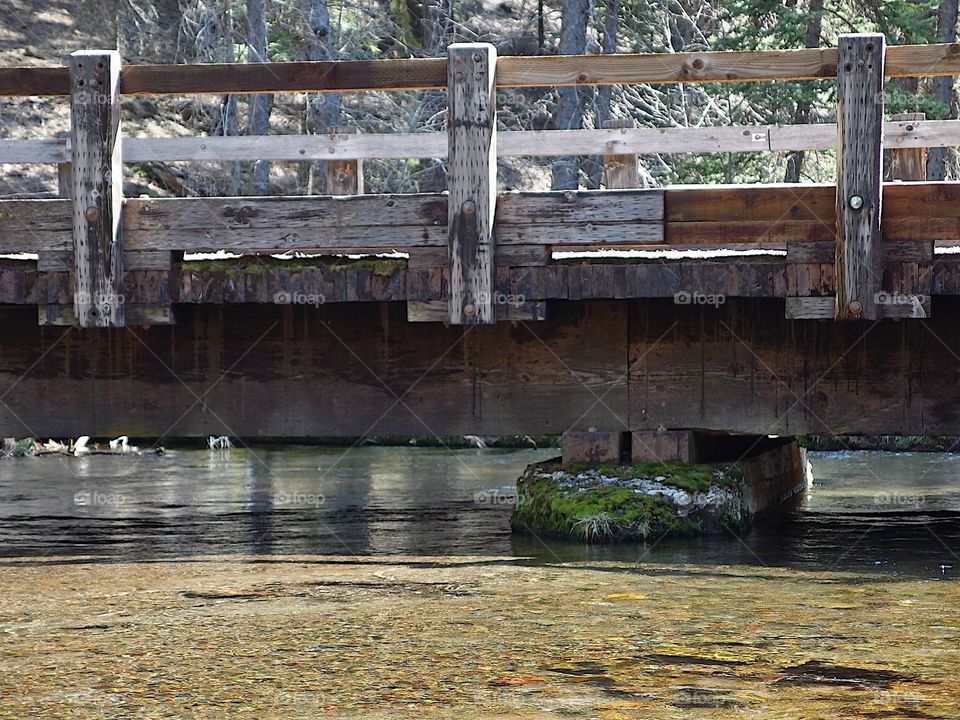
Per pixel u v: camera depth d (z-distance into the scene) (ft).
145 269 33.50
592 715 18.89
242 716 18.98
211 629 24.93
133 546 36.83
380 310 36.09
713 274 32.35
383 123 110.42
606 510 35.94
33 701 19.85
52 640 24.06
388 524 41.63
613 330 35.91
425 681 20.90
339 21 116.06
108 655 22.81
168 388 36.35
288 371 36.24
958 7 100.17
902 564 32.19
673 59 32.78
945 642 23.45
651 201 32.58
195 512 45.78
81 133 33.24
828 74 32.07
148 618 26.07
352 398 36.14
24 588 29.68
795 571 31.14
